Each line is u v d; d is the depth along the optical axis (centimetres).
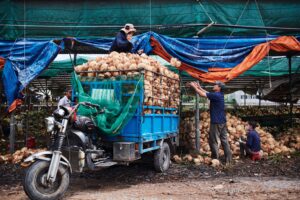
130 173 772
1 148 1159
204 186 647
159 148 773
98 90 691
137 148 659
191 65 988
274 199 545
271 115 1645
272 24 1088
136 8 1095
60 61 1362
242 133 1041
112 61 707
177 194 587
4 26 1066
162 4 1089
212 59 981
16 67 971
